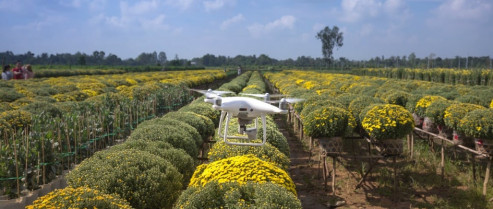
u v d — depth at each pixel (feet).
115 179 16.99
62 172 28.40
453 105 30.60
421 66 167.32
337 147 27.89
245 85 109.29
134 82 97.50
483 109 27.81
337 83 76.59
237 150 22.72
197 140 29.55
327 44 339.36
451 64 158.61
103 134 38.81
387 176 32.04
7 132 29.35
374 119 27.53
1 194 23.07
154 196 17.02
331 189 29.71
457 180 30.73
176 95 71.51
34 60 354.95
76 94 55.93
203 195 13.71
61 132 30.86
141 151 19.85
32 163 25.21
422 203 26.61
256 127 15.14
